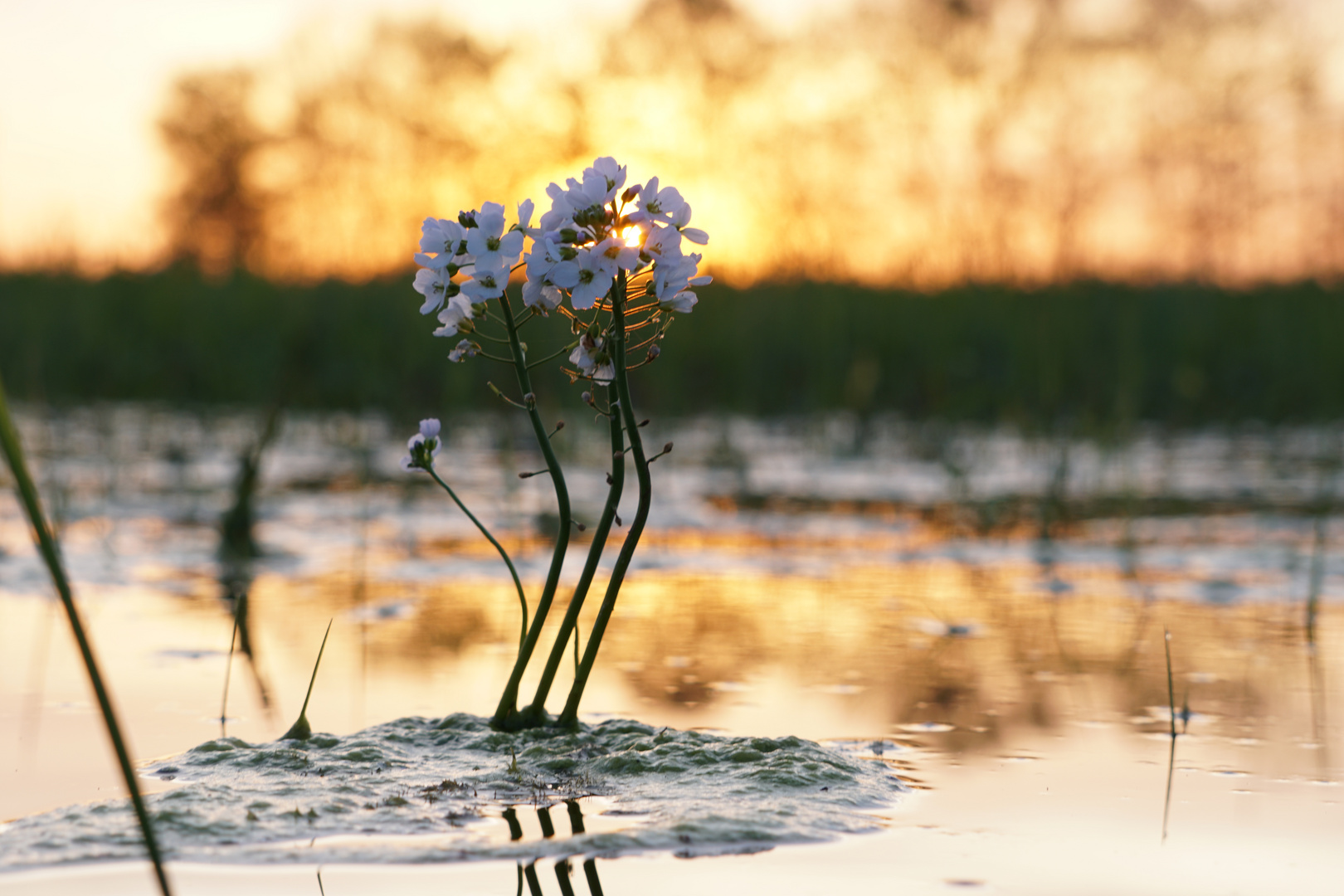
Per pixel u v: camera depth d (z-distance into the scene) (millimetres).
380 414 9195
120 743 1108
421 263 2238
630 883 1620
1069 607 3779
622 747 2256
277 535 5102
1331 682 2836
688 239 2219
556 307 2281
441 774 2082
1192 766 2197
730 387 9961
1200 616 3645
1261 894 1603
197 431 8594
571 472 6789
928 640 3307
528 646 2387
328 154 25391
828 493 6465
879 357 9953
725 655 3121
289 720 2467
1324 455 7883
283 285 11727
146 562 4492
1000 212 19984
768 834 1804
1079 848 1762
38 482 6211
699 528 5398
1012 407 9086
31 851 1695
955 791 2043
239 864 1664
